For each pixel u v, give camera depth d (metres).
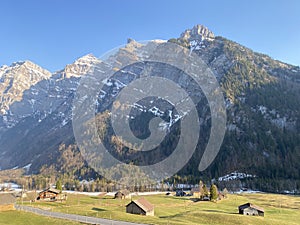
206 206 100.06
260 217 75.00
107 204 94.81
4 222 54.72
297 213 92.19
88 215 64.31
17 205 84.25
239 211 83.31
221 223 65.19
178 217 69.38
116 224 53.25
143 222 57.72
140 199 76.88
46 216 60.28
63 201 102.94
